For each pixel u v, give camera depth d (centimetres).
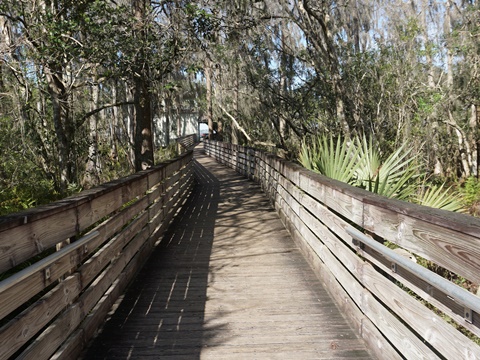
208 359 293
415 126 1639
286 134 2181
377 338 284
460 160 2378
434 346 208
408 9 1931
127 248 450
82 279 299
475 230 172
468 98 1877
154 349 306
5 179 887
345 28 1802
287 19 1551
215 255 560
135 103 1038
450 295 183
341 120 1511
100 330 336
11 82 994
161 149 2505
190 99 2983
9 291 196
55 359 250
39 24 829
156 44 897
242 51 1684
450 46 1705
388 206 256
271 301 396
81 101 1350
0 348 187
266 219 788
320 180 436
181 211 896
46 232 243
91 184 1312
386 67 1639
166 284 447
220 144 2359
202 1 927
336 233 387
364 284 309
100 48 838
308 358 292
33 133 1084
